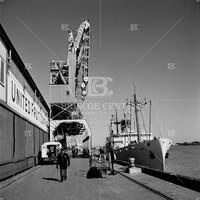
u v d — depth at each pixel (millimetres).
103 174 21922
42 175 23250
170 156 72062
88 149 55312
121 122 46938
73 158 54312
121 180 17828
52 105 54125
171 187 13680
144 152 32781
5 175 19391
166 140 29953
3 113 19047
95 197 11852
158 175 18250
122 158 40750
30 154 32281
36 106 40375
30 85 35125
